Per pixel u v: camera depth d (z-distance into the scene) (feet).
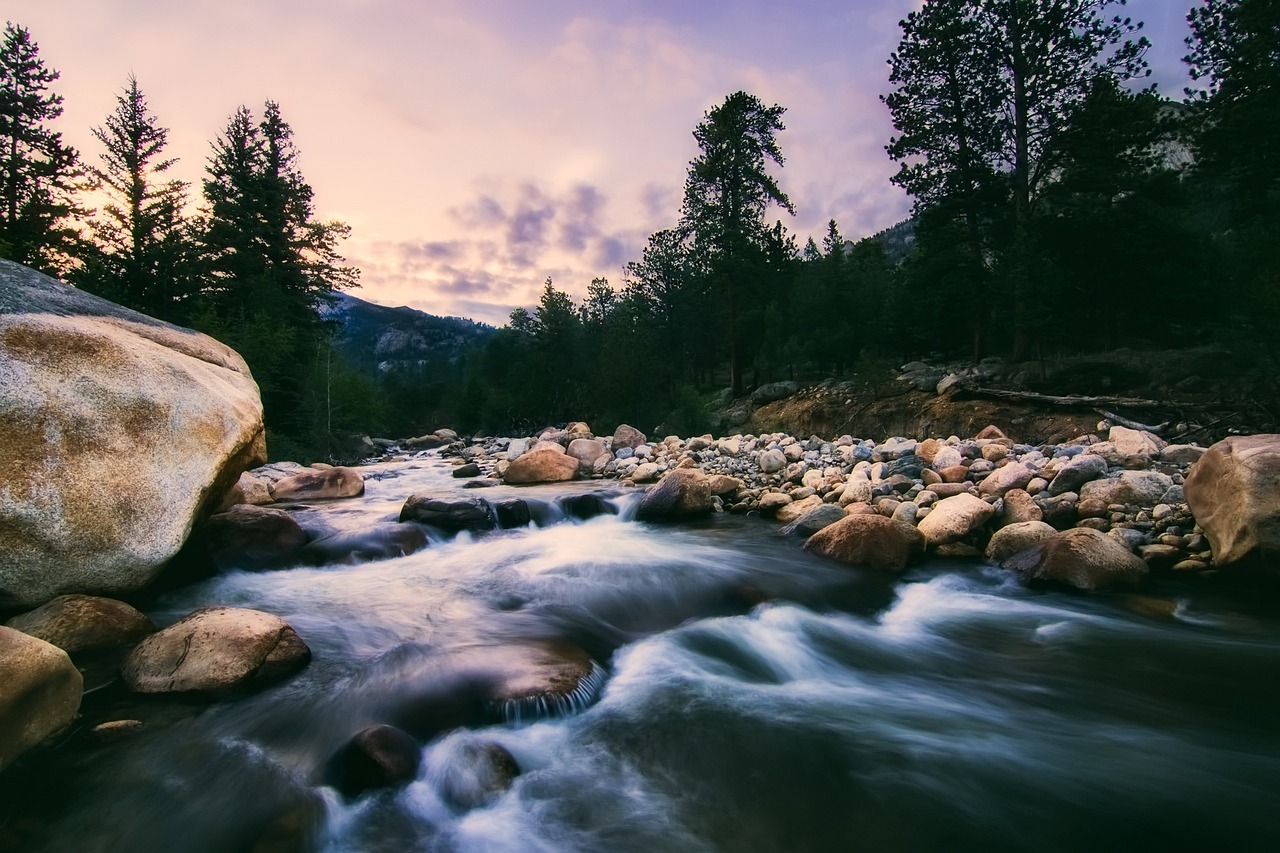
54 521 16.28
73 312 19.66
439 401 174.81
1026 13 69.82
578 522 35.58
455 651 16.85
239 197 97.96
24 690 11.47
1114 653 18.06
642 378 84.84
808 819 11.35
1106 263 68.08
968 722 14.79
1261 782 12.34
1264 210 66.33
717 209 103.76
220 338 73.46
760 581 23.76
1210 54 76.38
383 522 31.86
